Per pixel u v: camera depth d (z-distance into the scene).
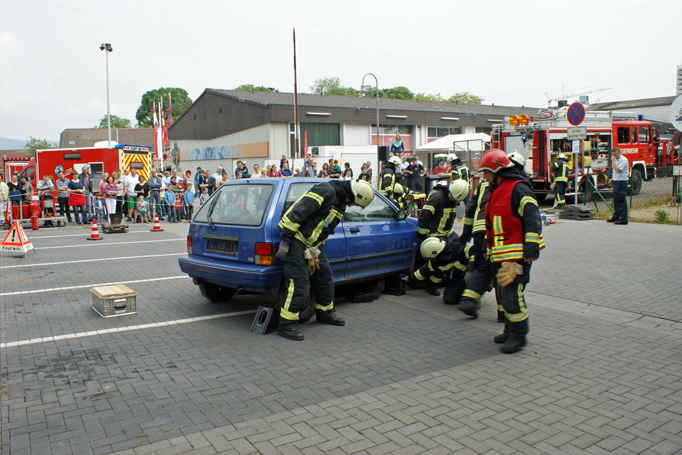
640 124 20.05
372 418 3.30
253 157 31.56
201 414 3.37
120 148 19.75
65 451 2.89
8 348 4.70
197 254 5.84
